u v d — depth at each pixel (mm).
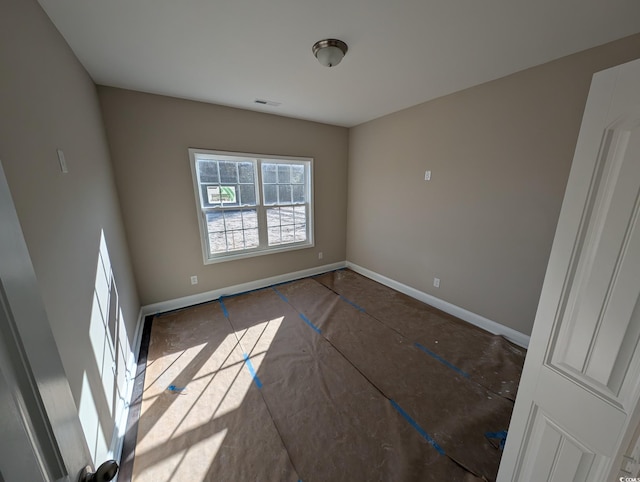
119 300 1908
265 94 2512
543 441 845
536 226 2088
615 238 644
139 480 1243
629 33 1521
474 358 2105
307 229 3941
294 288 3572
